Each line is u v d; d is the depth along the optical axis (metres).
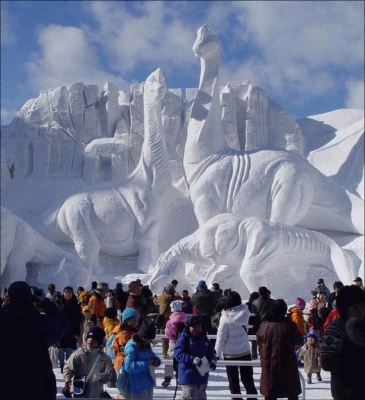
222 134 21.73
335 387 5.37
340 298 5.51
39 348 5.46
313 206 21.77
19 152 24.27
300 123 27.61
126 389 7.15
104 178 24.25
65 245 21.48
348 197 21.91
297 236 18.81
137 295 10.03
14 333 5.40
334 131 27.03
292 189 20.80
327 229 22.39
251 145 24.84
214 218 19.20
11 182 23.88
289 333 7.34
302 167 21.22
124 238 21.28
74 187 23.64
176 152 24.47
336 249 19.05
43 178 24.05
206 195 20.97
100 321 12.38
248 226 18.77
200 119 21.47
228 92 25.20
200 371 7.23
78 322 11.71
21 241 19.09
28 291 5.55
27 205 23.34
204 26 21.81
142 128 24.91
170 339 10.17
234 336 8.41
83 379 7.05
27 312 5.50
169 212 22.56
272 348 7.33
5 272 19.09
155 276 18.62
